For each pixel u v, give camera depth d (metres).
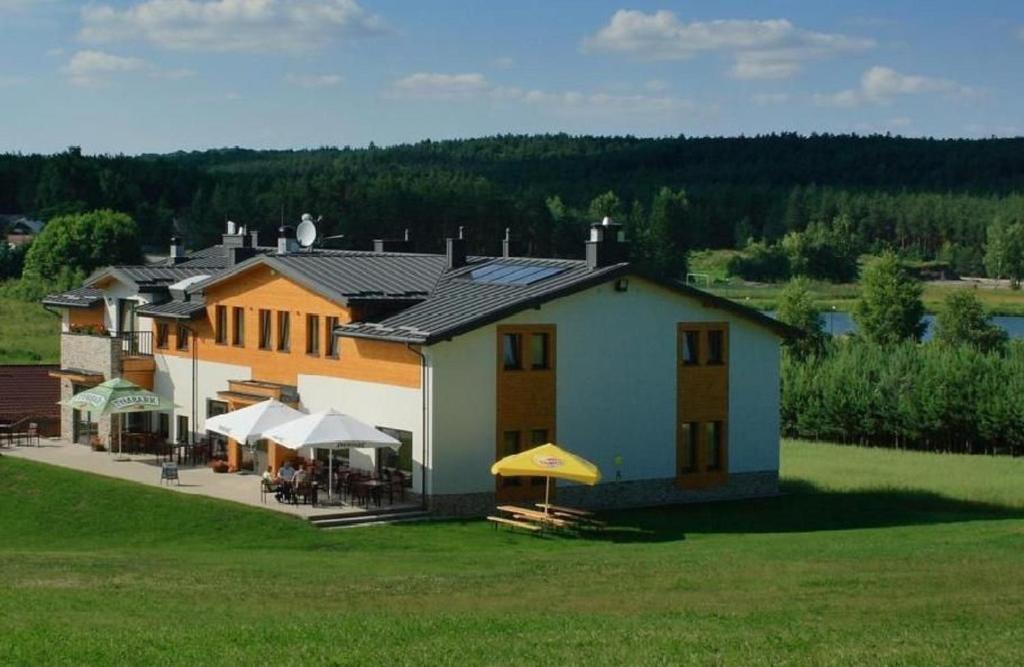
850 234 190.12
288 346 46.56
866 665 18.77
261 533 37.12
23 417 57.62
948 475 53.03
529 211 167.38
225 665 18.52
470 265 48.28
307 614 22.97
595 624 21.84
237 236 61.22
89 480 44.03
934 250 197.62
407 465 40.88
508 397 41.12
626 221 182.12
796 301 112.50
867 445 70.69
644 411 43.81
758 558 30.17
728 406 45.69
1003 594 24.64
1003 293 172.00
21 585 25.92
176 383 52.59
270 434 40.16
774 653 19.45
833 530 39.69
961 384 65.88
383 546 35.66
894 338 108.19
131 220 126.50
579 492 42.66
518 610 23.67
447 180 186.00
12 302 105.88
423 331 39.94
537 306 41.19
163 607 23.47
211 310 50.41
